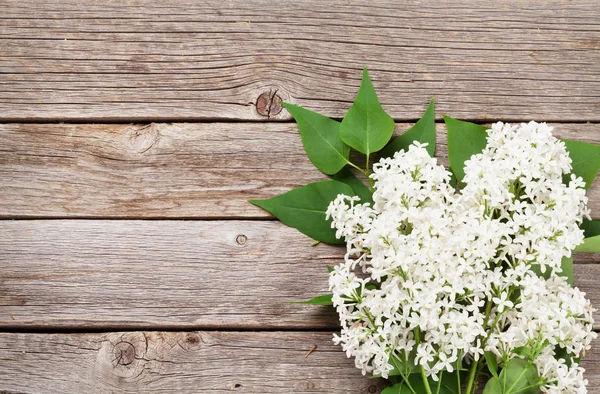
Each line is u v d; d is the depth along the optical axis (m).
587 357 1.06
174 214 1.07
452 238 0.96
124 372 1.05
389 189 0.98
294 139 1.08
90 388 1.05
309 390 1.05
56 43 1.08
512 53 1.09
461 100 1.08
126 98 1.08
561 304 0.98
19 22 1.08
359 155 1.07
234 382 1.05
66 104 1.08
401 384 1.00
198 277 1.06
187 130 1.08
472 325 0.95
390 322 0.96
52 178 1.07
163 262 1.06
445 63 1.09
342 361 1.05
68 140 1.08
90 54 1.08
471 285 0.96
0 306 1.06
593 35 1.09
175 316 1.06
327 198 1.05
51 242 1.07
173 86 1.08
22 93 1.08
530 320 0.96
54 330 1.06
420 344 0.97
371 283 1.04
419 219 0.97
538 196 0.99
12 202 1.07
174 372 1.05
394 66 1.08
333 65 1.08
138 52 1.08
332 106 1.08
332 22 1.09
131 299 1.06
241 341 1.06
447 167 1.07
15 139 1.07
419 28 1.09
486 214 0.98
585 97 1.09
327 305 1.06
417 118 1.08
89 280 1.06
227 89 1.08
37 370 1.05
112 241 1.07
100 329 1.06
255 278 1.06
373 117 1.05
